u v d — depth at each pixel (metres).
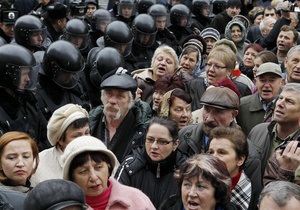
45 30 9.72
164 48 8.11
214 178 4.41
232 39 10.94
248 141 5.55
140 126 6.27
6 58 6.85
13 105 6.82
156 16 12.75
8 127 6.72
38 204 3.73
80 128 5.60
